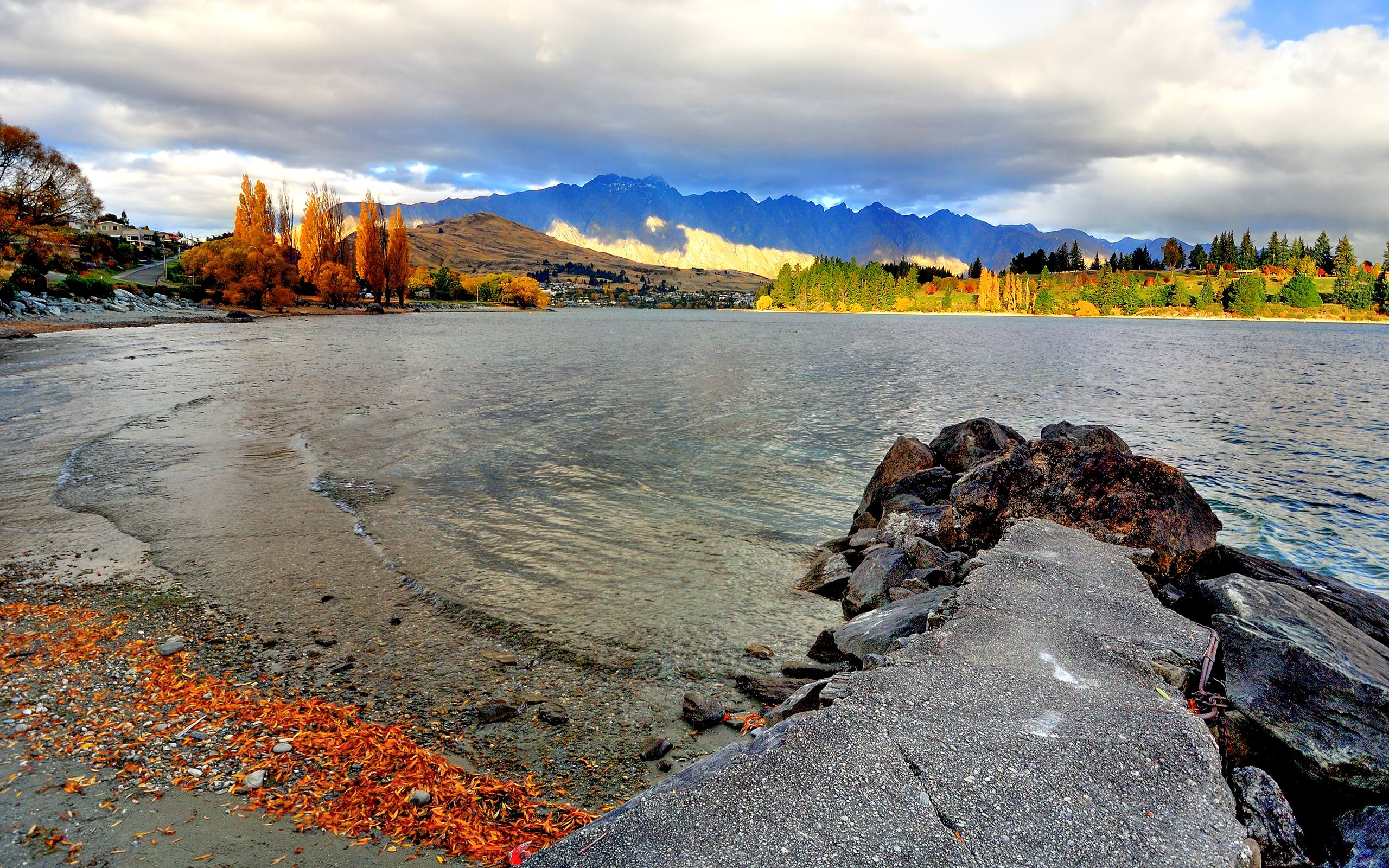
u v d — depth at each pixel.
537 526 14.52
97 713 6.86
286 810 5.46
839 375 51.62
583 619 10.09
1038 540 9.95
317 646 8.79
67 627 8.99
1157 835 4.21
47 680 7.51
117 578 10.84
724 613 10.56
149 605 9.82
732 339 101.94
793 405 35.34
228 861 4.86
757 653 9.16
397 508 15.27
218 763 6.08
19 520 13.51
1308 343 102.50
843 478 20.20
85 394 29.09
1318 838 4.71
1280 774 5.14
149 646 8.55
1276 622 6.18
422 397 33.19
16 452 18.88
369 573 11.43
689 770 4.86
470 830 5.30
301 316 111.56
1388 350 88.38
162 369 39.03
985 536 11.81
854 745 5.02
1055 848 4.07
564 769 6.45
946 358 71.00
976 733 5.18
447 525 14.23
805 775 4.68
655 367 54.03
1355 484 21.80
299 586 10.76
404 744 6.54
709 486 18.80
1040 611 7.44
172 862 4.83
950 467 16.00
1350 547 16.06
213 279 112.31
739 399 36.91
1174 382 50.91
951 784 4.59
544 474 19.16
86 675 7.68
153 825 5.20
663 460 21.75
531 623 9.84
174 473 17.27
